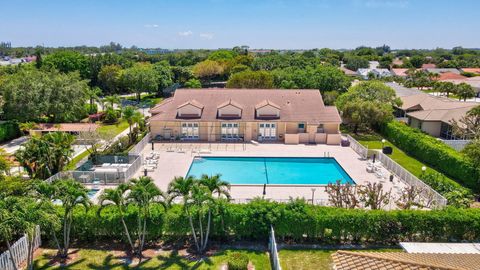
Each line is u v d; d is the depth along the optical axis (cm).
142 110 7381
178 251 2166
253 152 4278
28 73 5400
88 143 4291
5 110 4972
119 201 2053
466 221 2200
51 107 5181
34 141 3212
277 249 2180
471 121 4403
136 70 8806
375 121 5103
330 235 2272
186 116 4744
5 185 2227
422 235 2248
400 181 3369
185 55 18475
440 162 3719
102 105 7188
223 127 4769
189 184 2055
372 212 2236
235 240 2302
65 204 1998
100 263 2031
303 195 3030
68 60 10688
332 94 6494
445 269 1212
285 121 4669
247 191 3119
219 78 12031
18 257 2012
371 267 1302
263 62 11662
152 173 3541
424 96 6362
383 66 17962
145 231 2180
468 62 18400
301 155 4159
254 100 5069
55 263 2027
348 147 4538
